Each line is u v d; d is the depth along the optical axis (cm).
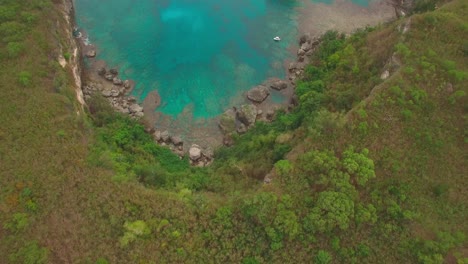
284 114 6588
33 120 5128
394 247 4150
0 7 6256
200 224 4306
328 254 4097
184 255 4106
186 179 5181
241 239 4212
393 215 4275
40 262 4059
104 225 4294
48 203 4444
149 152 5862
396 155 4656
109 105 6544
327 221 4169
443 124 4859
